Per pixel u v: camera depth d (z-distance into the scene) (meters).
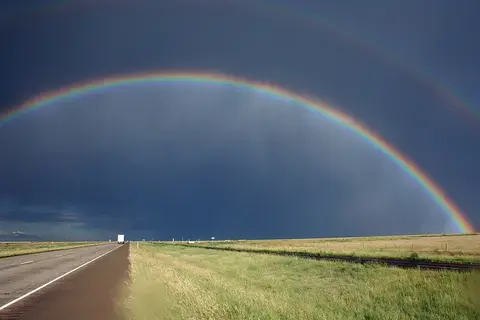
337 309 12.45
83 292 18.08
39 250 70.19
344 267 27.17
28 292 18.14
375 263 28.34
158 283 16.38
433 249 59.84
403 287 17.00
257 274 27.58
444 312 12.36
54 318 12.06
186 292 13.41
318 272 26.72
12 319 11.91
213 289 14.79
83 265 35.44
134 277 20.56
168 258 38.84
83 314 12.73
